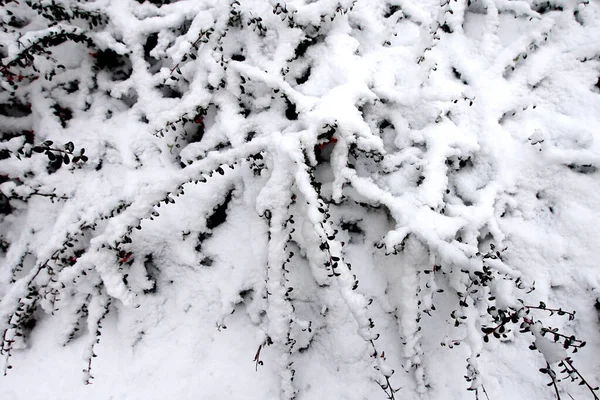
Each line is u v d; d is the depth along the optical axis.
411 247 2.32
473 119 2.71
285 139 2.25
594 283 2.40
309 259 2.50
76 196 2.69
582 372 2.37
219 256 2.64
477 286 2.33
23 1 3.01
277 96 2.69
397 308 2.49
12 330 2.53
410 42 2.89
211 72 2.60
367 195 2.39
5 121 2.91
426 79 2.56
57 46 3.00
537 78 2.80
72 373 2.58
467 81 2.83
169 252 2.65
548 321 2.44
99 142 2.81
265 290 2.51
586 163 2.51
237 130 2.60
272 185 2.27
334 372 2.56
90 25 3.00
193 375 2.56
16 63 2.65
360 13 2.90
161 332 2.63
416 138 2.57
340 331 2.56
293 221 2.38
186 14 2.89
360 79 2.51
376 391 2.50
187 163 2.68
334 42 2.71
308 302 2.62
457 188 2.61
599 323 2.41
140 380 2.56
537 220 2.58
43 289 2.50
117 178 2.73
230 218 2.67
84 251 2.59
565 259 2.49
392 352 2.53
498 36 2.98
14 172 2.68
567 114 2.73
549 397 2.35
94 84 3.04
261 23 2.70
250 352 2.57
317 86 2.64
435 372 2.48
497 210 2.54
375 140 2.39
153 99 2.86
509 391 2.40
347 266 2.20
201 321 2.63
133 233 2.54
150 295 2.65
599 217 2.49
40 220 2.74
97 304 2.50
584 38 2.87
